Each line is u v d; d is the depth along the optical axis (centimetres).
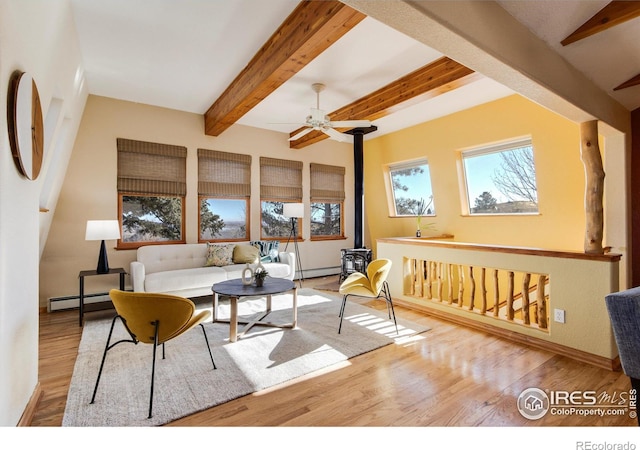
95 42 301
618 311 189
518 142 455
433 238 545
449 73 319
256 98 354
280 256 539
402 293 437
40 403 204
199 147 518
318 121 380
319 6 232
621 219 339
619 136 338
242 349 287
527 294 310
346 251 575
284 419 187
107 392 215
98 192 436
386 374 241
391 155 625
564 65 249
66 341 310
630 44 243
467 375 240
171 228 501
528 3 196
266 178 593
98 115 437
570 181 410
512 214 485
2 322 146
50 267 409
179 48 313
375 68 347
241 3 249
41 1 182
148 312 204
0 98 140
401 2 142
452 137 510
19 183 171
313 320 372
